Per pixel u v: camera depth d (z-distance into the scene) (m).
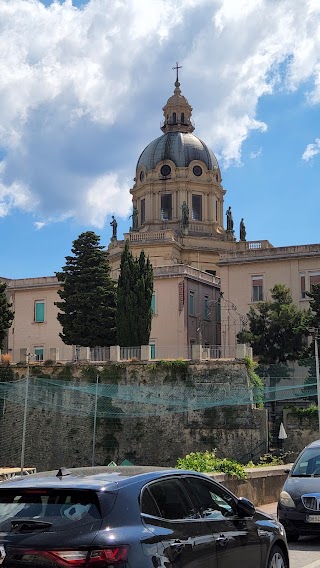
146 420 46.09
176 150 88.12
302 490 15.26
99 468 8.26
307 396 46.84
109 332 55.16
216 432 44.34
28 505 6.93
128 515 6.83
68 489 6.88
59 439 47.53
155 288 63.34
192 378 45.81
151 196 87.12
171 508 7.59
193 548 7.43
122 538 6.50
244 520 8.86
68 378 48.53
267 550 9.12
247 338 52.56
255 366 45.88
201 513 8.07
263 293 60.31
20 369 49.97
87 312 55.69
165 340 61.97
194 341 63.19
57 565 6.19
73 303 55.84
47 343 67.75
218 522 8.26
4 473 31.81
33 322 68.81
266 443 43.09
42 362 49.75
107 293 56.22
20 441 48.34
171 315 62.28
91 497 6.84
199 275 66.00
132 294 53.12
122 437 46.31
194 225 85.31
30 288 69.31
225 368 45.22
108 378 47.59
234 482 19.44
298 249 60.19
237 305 60.84
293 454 44.03
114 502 6.84
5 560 6.31
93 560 6.22
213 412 44.72
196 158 88.19
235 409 44.25
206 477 8.73
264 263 60.62
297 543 15.48
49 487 6.93
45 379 48.94
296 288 59.25
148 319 53.50
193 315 63.72
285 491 15.48
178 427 45.28
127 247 54.75
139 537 6.68
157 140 90.56
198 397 45.31
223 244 82.38
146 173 88.31
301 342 51.84
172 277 62.84
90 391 47.66
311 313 53.75
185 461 21.50
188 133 93.31
